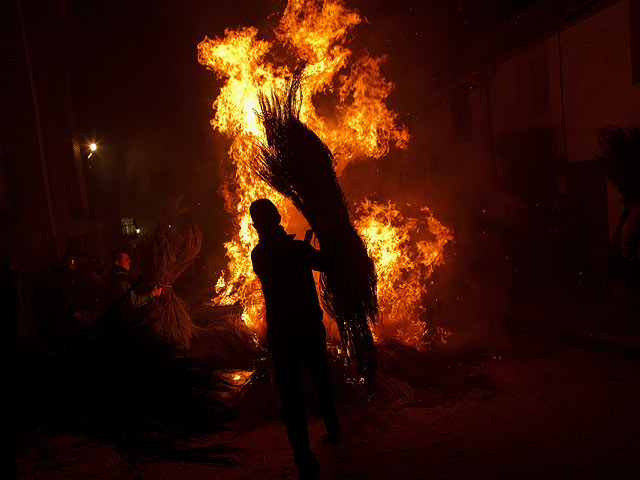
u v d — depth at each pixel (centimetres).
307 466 375
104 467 430
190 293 1019
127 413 178
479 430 453
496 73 1345
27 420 173
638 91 895
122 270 788
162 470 421
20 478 414
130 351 186
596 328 732
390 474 381
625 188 793
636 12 884
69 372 177
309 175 446
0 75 1240
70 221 1631
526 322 852
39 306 888
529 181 1138
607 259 959
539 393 535
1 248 1205
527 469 371
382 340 669
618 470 358
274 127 466
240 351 725
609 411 468
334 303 465
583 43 1023
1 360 179
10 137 1242
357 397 527
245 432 482
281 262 418
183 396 185
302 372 542
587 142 1034
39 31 1586
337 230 446
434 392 561
